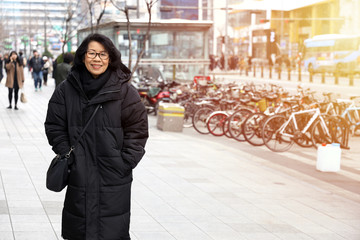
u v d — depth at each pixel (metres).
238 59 58.31
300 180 9.01
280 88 17.81
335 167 10.36
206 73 22.83
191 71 22.64
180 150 11.41
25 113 17.16
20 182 7.29
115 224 3.45
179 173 8.73
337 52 39.59
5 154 9.50
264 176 9.05
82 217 3.41
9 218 5.59
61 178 3.42
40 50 81.69
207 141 13.43
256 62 56.59
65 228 3.49
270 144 12.66
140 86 19.59
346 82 35.12
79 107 3.46
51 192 6.78
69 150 3.47
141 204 6.60
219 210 6.54
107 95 3.43
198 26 22.31
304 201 7.40
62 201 6.37
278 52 53.22
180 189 7.56
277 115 12.68
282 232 5.77
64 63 14.05
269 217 6.38
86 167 3.42
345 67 38.81
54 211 5.92
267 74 48.72
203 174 8.80
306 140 13.12
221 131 14.71
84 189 3.40
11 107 18.39
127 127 3.57
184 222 5.91
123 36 21.61
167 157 10.32
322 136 12.76
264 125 12.66
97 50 3.43
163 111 15.12
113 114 3.46
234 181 8.41
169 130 15.14
